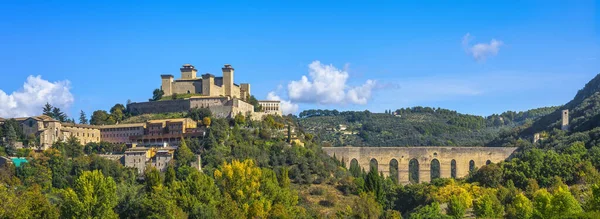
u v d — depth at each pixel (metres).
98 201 158.75
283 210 172.38
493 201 183.25
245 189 183.50
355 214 187.50
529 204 171.88
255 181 186.50
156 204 157.50
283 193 190.12
